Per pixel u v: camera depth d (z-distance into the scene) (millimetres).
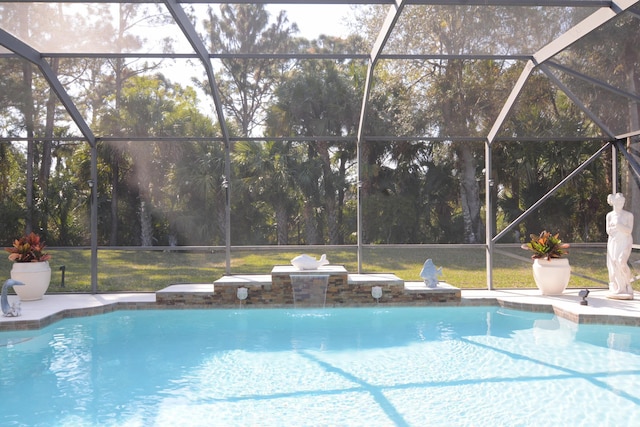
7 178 12188
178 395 4840
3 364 5832
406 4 6977
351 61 9977
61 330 7488
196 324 7844
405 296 9031
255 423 4184
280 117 10445
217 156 13359
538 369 5555
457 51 8641
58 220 12406
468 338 6934
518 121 10352
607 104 8969
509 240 14586
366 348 6469
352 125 10430
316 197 13555
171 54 8492
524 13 7340
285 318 8219
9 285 7602
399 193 14000
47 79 8609
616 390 4879
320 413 4383
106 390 4984
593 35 7297
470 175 14438
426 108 10266
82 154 12648
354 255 12328
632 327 7445
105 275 12281
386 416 4309
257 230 13328
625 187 10188
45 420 4258
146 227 12883
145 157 12992
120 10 7316
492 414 4340
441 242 14195
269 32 8461
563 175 14625
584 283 13055
